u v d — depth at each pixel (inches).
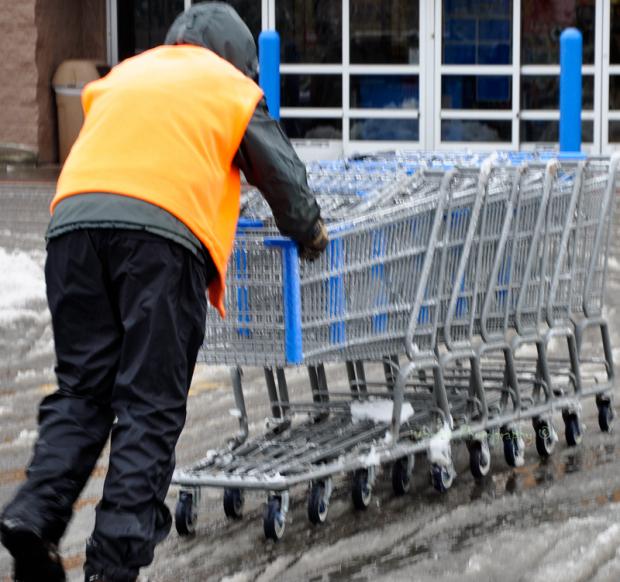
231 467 306.2
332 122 1157.7
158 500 240.8
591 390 378.0
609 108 1131.9
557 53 1133.1
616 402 415.2
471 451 339.6
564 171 365.4
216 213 253.6
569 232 367.6
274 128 258.7
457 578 268.1
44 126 1160.8
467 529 300.2
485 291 345.1
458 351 335.6
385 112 1151.6
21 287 596.7
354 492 313.7
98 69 1175.6
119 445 239.3
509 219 338.6
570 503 318.3
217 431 383.2
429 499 324.8
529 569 272.2
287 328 287.4
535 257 361.1
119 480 237.0
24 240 732.0
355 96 1151.6
